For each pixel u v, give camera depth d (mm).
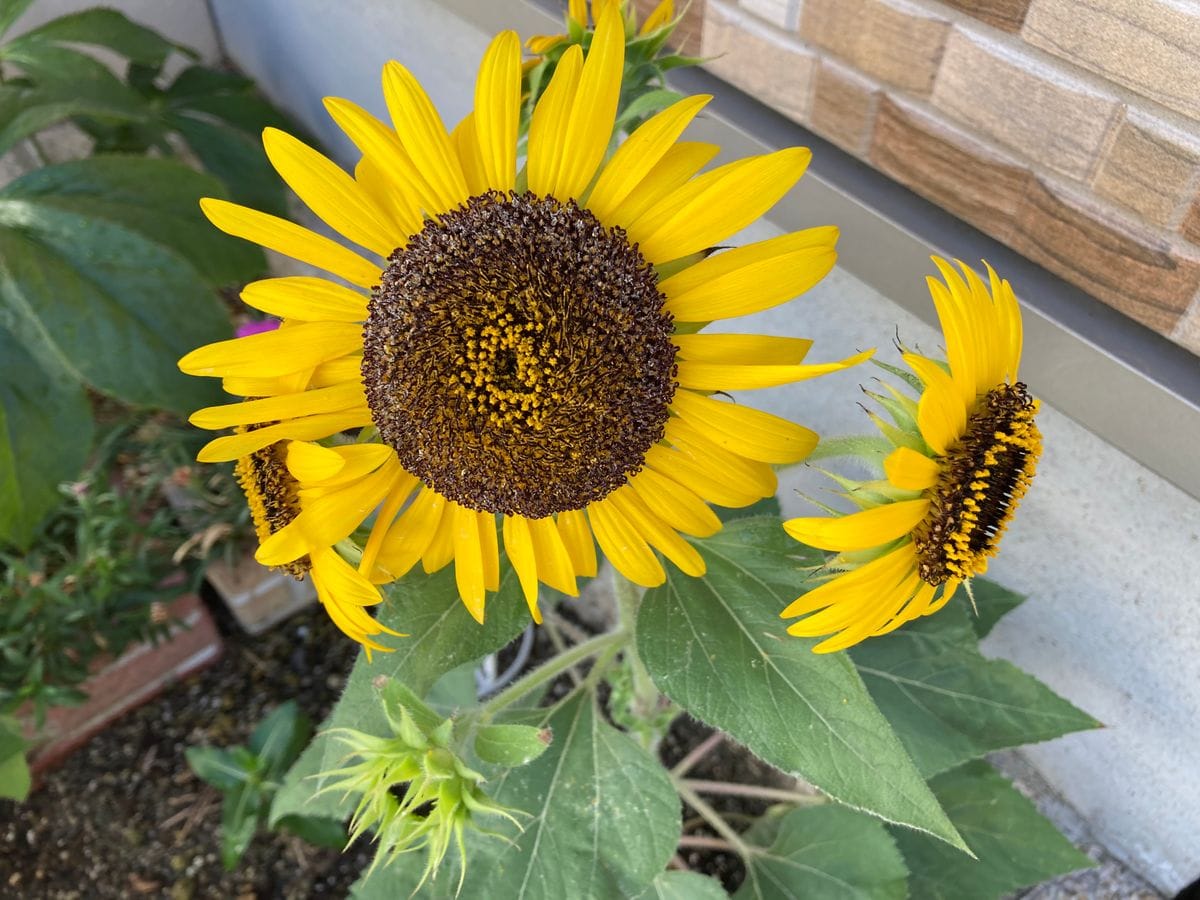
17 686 650
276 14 879
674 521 340
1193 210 344
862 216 444
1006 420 287
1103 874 634
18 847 705
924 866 562
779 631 375
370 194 306
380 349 312
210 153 850
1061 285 402
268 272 816
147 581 660
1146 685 520
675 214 291
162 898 686
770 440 310
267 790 685
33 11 880
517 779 438
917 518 291
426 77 729
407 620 379
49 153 954
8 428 594
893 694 497
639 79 355
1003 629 579
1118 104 347
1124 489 445
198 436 708
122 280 609
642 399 303
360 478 336
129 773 735
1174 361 377
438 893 435
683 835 701
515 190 300
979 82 385
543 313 294
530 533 348
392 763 333
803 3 430
